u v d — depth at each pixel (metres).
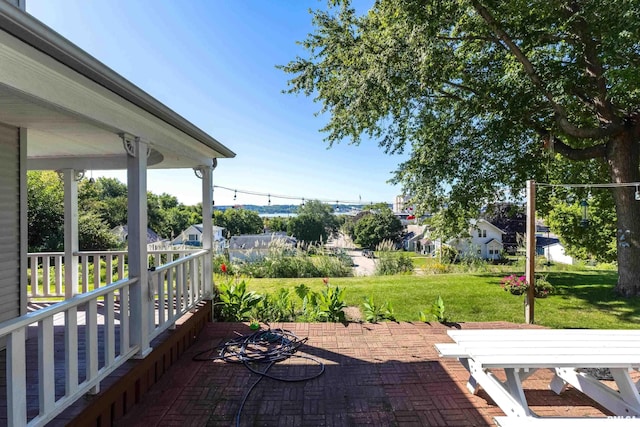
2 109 2.58
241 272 9.66
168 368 3.40
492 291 7.03
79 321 4.26
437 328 4.56
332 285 7.77
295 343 4.04
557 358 2.30
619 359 2.28
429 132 9.08
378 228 30.62
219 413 2.60
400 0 6.73
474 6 6.58
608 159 7.22
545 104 7.81
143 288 2.96
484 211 10.23
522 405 2.22
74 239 5.02
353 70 7.91
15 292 3.40
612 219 12.04
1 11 1.44
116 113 2.65
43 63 1.88
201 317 4.52
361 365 3.45
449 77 7.89
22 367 1.75
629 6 5.07
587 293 6.95
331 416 2.56
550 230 15.00
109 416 2.42
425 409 2.65
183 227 33.44
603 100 6.88
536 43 7.04
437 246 13.67
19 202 3.43
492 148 8.46
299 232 36.00
